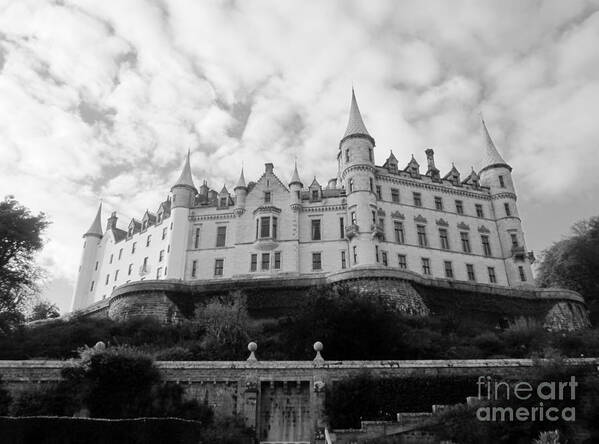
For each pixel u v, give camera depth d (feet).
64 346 112.47
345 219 188.55
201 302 142.82
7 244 136.26
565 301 155.12
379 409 73.92
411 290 138.62
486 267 198.39
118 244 243.19
